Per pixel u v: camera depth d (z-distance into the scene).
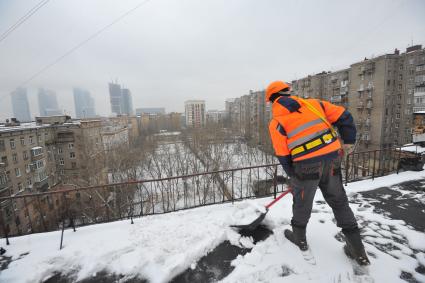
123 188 10.21
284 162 1.75
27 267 1.93
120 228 2.46
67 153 22.69
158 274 1.76
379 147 21.25
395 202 2.79
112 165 18.89
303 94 32.00
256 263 1.80
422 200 2.82
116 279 1.78
